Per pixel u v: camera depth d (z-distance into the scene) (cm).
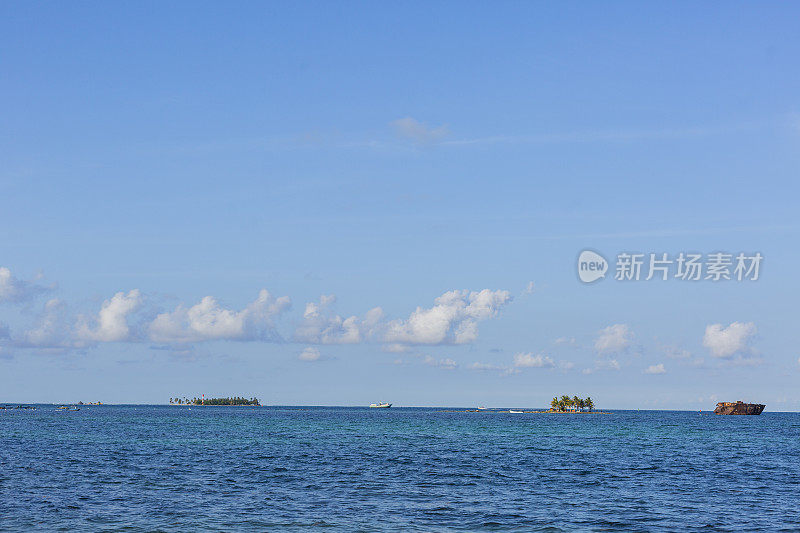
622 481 6906
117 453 9294
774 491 6297
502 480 6881
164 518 4803
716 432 17550
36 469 7306
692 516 5075
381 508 5259
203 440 12156
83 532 4356
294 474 7200
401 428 18238
